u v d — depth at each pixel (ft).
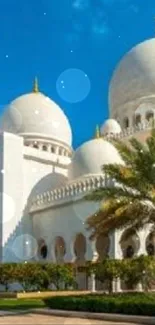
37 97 203.72
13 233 156.15
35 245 158.61
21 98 203.82
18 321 62.28
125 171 79.92
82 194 138.72
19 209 160.66
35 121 195.31
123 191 79.82
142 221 81.15
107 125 194.29
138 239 128.57
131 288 118.83
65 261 141.59
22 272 122.31
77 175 162.61
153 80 194.80
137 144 82.84
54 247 149.59
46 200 156.25
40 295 116.26
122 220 78.95
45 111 198.49
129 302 65.62
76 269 123.34
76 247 149.18
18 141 165.48
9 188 158.81
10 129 195.83
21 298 111.14
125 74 203.72
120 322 61.16
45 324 58.49
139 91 196.65
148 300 67.15
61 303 75.15
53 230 150.51
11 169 160.97
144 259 90.79
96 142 166.91
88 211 135.44
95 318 66.18
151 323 59.52
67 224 144.15
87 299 72.54
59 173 179.32
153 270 89.40
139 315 63.52
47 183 173.06
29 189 166.61
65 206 146.51
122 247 133.69
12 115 197.36
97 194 80.59
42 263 128.57
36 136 193.06
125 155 82.12
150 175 78.38
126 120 200.44
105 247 138.92
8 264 124.26
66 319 65.10
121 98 203.31
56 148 196.65
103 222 80.12
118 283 118.01
